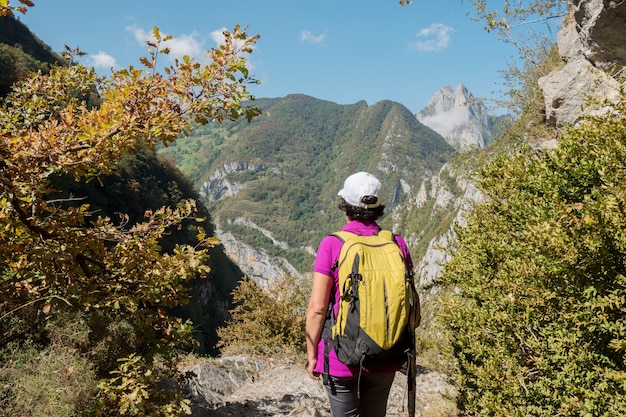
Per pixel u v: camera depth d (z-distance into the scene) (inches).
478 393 156.3
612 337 107.6
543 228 114.7
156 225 167.8
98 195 2222.0
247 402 263.3
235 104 156.9
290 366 412.2
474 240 172.6
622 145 129.7
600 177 130.1
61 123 151.0
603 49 306.5
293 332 500.7
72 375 145.6
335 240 89.2
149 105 152.9
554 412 115.7
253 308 531.5
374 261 83.1
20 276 161.0
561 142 150.6
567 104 341.4
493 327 141.3
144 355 181.3
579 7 315.3
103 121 148.3
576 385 109.9
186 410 163.2
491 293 144.8
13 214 149.4
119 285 166.4
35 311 165.2
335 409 87.2
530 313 125.3
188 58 153.8
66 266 152.9
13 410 128.0
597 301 101.3
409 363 82.4
